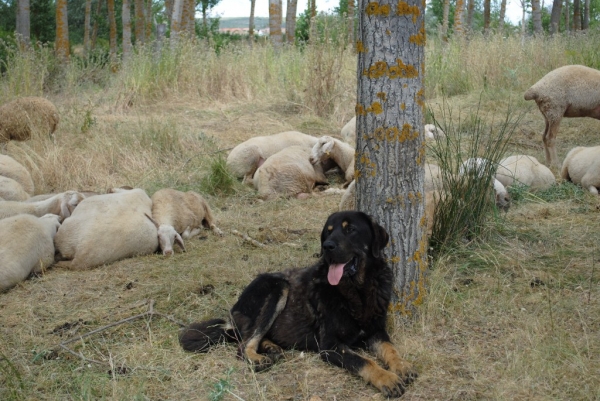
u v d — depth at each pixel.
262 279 4.49
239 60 15.51
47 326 4.96
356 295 4.16
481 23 35.56
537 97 9.25
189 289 5.51
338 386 3.91
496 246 6.12
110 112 13.05
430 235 6.12
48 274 6.04
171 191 7.20
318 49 13.82
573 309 4.86
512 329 4.59
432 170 7.23
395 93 4.47
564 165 8.47
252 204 8.45
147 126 10.98
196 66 14.81
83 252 6.10
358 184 4.70
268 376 4.07
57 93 14.80
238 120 12.81
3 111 10.20
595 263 5.73
